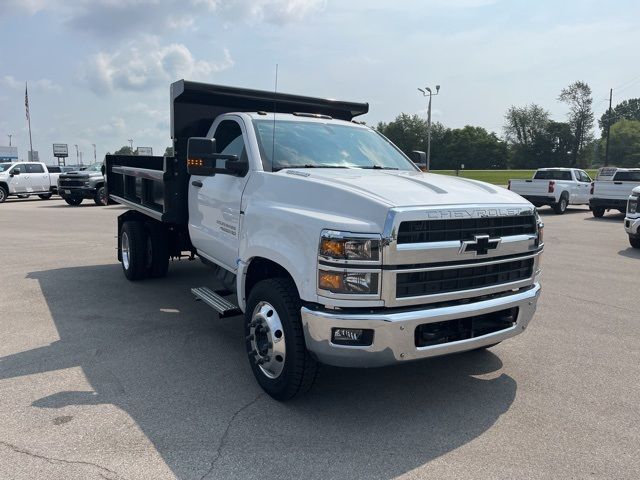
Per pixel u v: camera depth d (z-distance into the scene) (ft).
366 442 11.56
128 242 26.02
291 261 12.35
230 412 12.83
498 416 12.85
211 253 18.08
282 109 22.11
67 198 80.84
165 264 26.22
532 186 73.20
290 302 12.66
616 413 13.03
